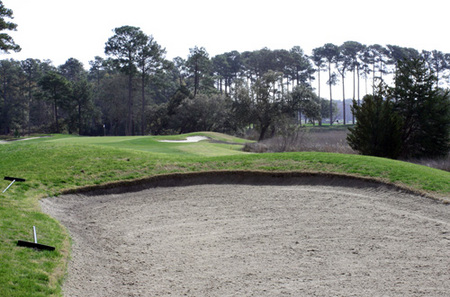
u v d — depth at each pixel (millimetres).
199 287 6918
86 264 7777
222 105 71062
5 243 7438
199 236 9523
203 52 87438
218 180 14305
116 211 11500
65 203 11867
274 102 55062
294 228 9914
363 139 24234
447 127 26375
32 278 6328
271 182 13977
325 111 108125
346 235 9367
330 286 6902
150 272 7566
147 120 81750
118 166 14992
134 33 71750
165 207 11859
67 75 119500
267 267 7746
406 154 26672
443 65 89312
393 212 10797
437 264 7746
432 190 11898
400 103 27547
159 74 77625
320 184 13445
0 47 48469
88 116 85312
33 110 98500
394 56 92375
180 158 16781
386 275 7320
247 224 10289
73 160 15438
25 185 12344
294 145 30406
